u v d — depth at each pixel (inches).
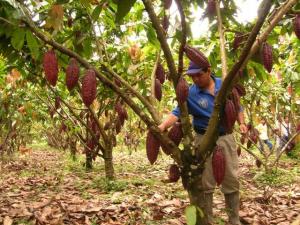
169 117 107.0
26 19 80.3
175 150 85.1
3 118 329.1
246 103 269.6
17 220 168.1
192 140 85.2
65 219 167.2
